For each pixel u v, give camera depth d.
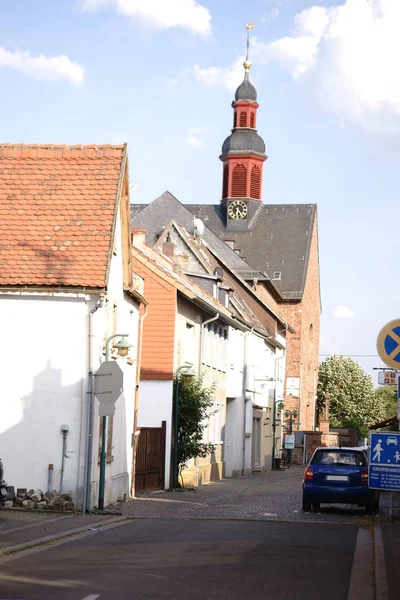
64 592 10.67
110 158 24.86
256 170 99.44
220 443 46.25
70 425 22.83
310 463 25.44
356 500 24.83
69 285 22.55
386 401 115.69
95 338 22.92
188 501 28.41
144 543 15.81
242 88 99.44
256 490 36.31
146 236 74.38
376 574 12.67
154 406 34.56
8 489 21.16
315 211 100.25
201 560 13.68
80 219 23.66
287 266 95.94
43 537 16.34
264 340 61.59
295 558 14.21
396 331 17.22
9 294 22.98
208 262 57.72
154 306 34.97
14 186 24.53
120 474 27.44
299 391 92.31
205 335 41.75
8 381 23.06
